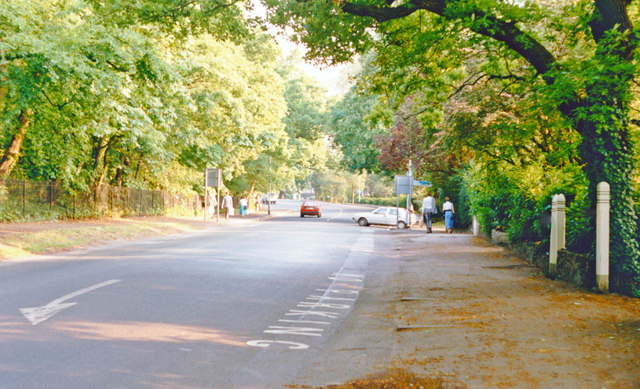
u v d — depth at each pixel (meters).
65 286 9.38
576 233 10.21
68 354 5.60
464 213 31.12
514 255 14.89
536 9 10.33
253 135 36.09
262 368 5.44
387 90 14.82
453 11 9.93
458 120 16.89
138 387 4.75
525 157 15.66
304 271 12.65
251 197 61.88
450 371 5.30
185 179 39.84
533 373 5.10
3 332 6.34
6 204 21.92
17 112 19.03
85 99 19.98
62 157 24.16
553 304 8.18
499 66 14.56
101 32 18.70
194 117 32.25
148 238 21.77
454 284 10.58
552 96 8.95
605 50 8.82
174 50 23.62
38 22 18.66
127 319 7.14
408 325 7.36
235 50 37.28
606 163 9.17
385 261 15.51
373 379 5.12
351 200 134.88
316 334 6.93
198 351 5.90
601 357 5.49
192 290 9.37
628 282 8.89
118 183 34.06
